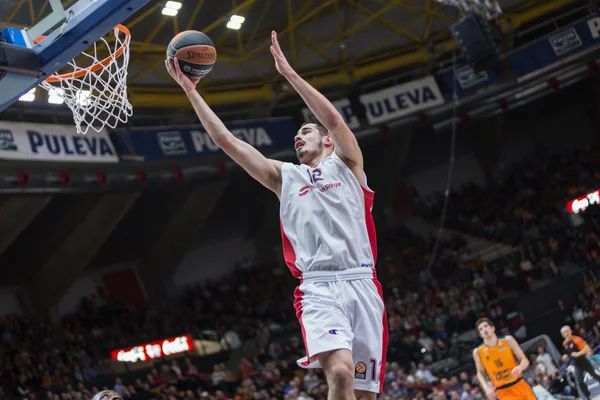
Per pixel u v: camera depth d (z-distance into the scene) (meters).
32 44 6.25
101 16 5.94
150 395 18.52
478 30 18.19
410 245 28.22
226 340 22.91
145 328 23.33
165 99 22.92
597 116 30.02
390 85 26.22
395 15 25.44
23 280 23.97
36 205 20.92
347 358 3.05
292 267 3.37
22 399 17.22
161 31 21.75
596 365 13.27
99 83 7.35
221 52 23.52
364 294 3.22
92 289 25.42
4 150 17.80
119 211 23.05
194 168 22.05
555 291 21.94
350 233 3.25
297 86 3.30
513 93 24.84
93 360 21.02
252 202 27.80
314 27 24.97
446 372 19.00
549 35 24.89
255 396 18.16
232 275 27.73
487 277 24.75
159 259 26.27
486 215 28.53
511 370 9.15
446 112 24.81
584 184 27.41
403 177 30.47
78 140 19.67
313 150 3.54
